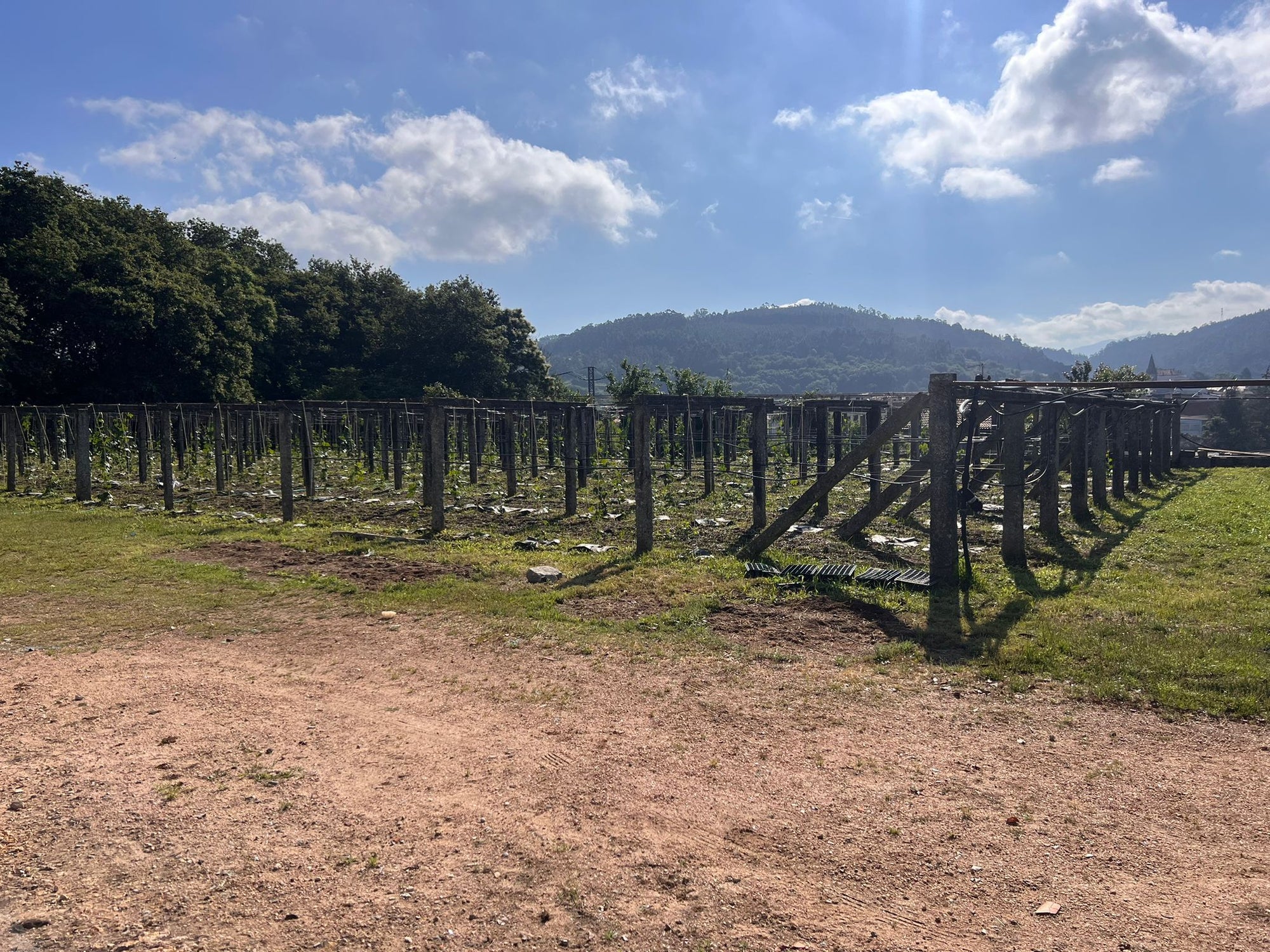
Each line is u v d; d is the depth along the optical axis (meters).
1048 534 12.85
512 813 4.54
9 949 3.34
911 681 6.53
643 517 11.95
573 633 8.10
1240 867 3.84
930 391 9.60
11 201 37.44
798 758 5.19
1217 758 5.01
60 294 36.16
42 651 7.71
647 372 39.53
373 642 8.03
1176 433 25.91
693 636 7.89
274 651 7.78
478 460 23.08
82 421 19.52
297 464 28.91
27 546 13.33
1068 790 4.66
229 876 3.91
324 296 63.69
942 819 4.38
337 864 4.02
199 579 10.91
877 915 3.57
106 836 4.27
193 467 25.48
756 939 3.42
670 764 5.14
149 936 3.45
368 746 5.48
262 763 5.21
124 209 46.84
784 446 25.92
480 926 3.53
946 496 9.46
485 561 11.57
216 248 60.19
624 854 4.09
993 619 7.99
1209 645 6.82
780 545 12.38
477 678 6.89
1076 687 6.23
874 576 9.81
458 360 60.62
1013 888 3.73
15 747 5.41
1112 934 3.38
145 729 5.76
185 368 41.31
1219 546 11.23
